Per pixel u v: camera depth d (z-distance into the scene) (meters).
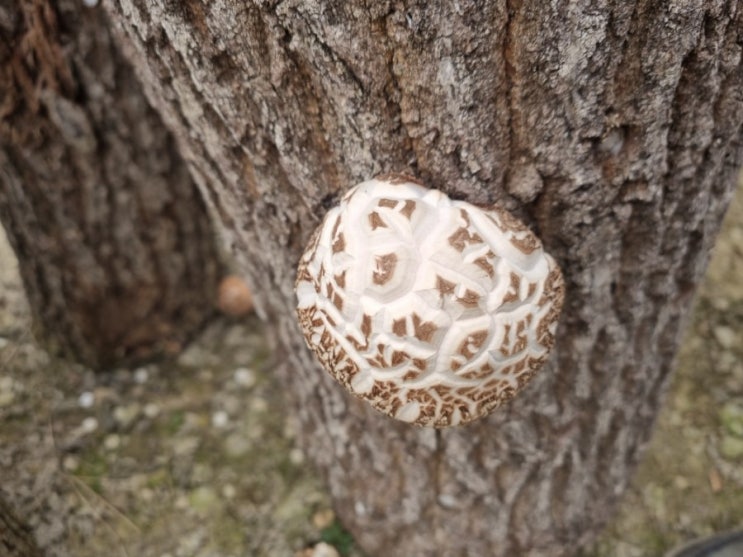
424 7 0.13
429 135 0.15
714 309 0.35
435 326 0.14
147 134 0.28
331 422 0.25
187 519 0.29
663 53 0.14
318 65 0.15
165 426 0.32
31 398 0.31
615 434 0.24
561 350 0.20
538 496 0.25
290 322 0.22
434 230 0.15
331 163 0.17
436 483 0.24
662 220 0.18
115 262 0.31
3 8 0.23
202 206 0.33
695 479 0.30
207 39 0.15
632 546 0.28
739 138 0.17
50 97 0.25
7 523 0.25
